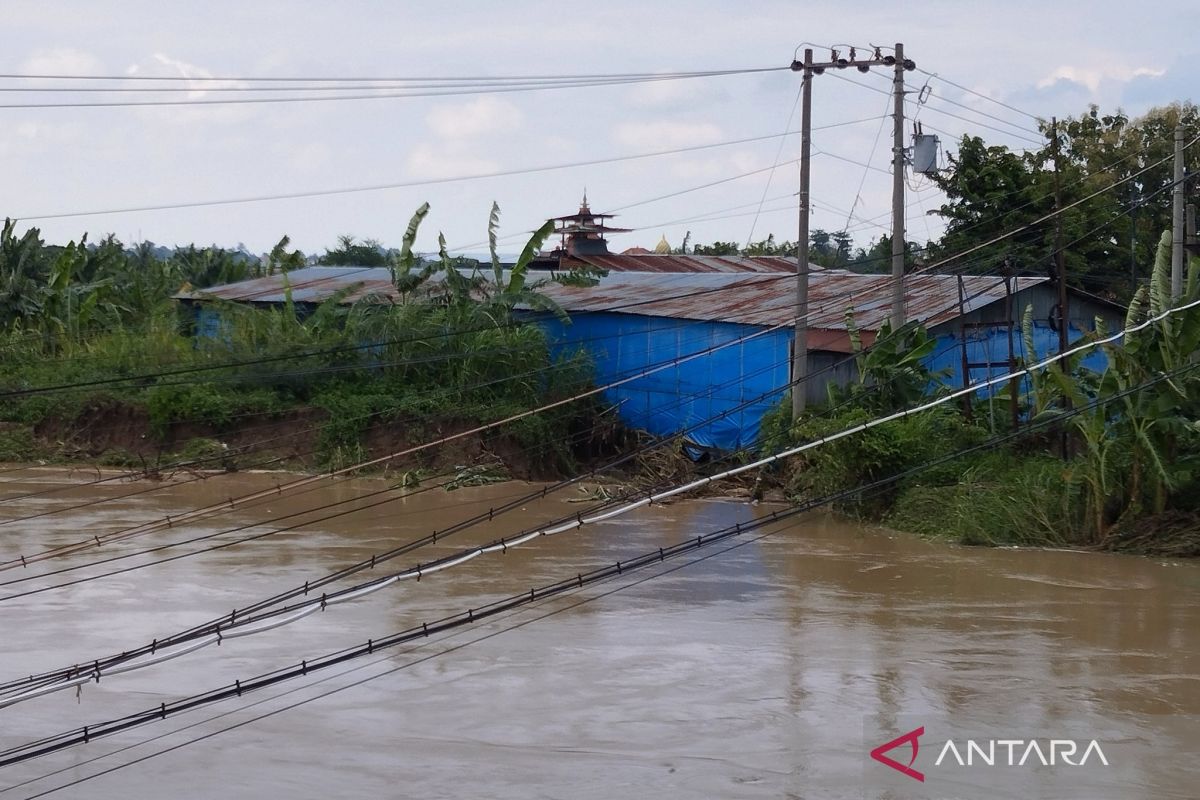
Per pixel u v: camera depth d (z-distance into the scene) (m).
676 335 29.23
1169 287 19.95
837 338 26.12
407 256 31.80
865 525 22.75
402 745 11.97
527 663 14.32
